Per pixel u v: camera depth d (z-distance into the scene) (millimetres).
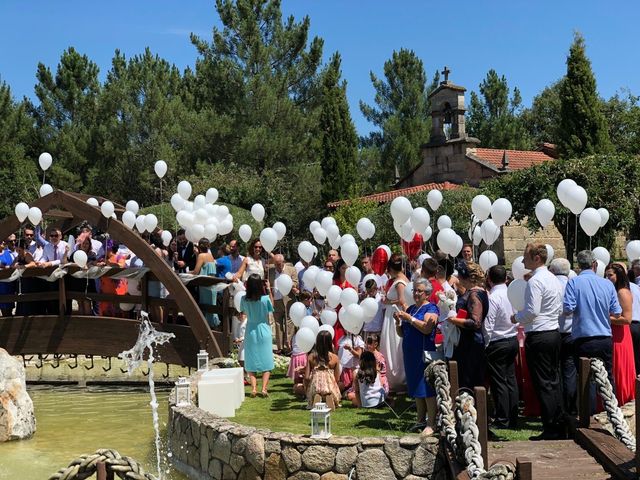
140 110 40000
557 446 6832
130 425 10188
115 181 40125
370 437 6703
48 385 13539
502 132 58781
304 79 40406
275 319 14539
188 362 12570
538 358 7395
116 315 13930
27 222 14359
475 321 7246
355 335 9781
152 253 12492
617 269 8219
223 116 38312
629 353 8172
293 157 38531
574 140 30672
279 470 6785
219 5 38844
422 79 55312
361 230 11898
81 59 42750
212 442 7387
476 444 5676
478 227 11969
